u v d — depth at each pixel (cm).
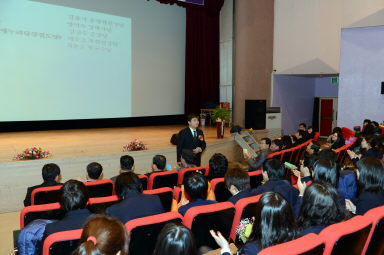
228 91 1336
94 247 108
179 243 129
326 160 273
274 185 296
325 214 190
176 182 407
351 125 1085
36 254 219
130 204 245
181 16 1282
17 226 479
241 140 889
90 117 1062
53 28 968
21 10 912
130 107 1156
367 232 185
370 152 491
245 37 1207
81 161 618
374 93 1042
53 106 987
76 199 228
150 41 1198
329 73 1117
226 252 177
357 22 1041
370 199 260
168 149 731
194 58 1304
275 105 1258
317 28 1118
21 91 930
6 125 962
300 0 1145
